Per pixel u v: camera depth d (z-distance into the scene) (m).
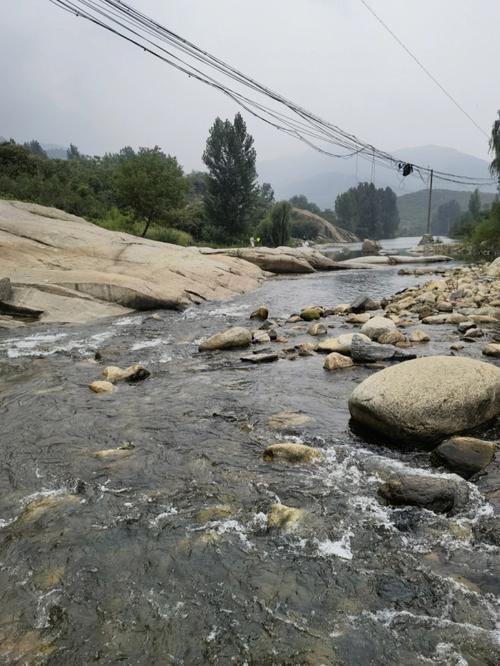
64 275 16.88
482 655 2.83
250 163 67.50
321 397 7.51
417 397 5.61
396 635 3.00
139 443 5.98
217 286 21.36
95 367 9.72
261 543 3.94
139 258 21.12
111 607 3.28
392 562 3.67
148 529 4.16
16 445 5.98
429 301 16.38
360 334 10.31
